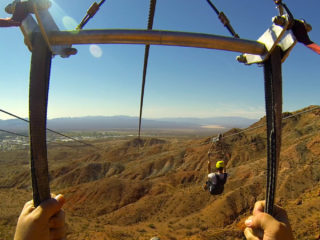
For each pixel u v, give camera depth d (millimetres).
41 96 1375
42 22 1347
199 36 1485
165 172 85125
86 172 89625
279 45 1549
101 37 1479
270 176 1542
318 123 77625
